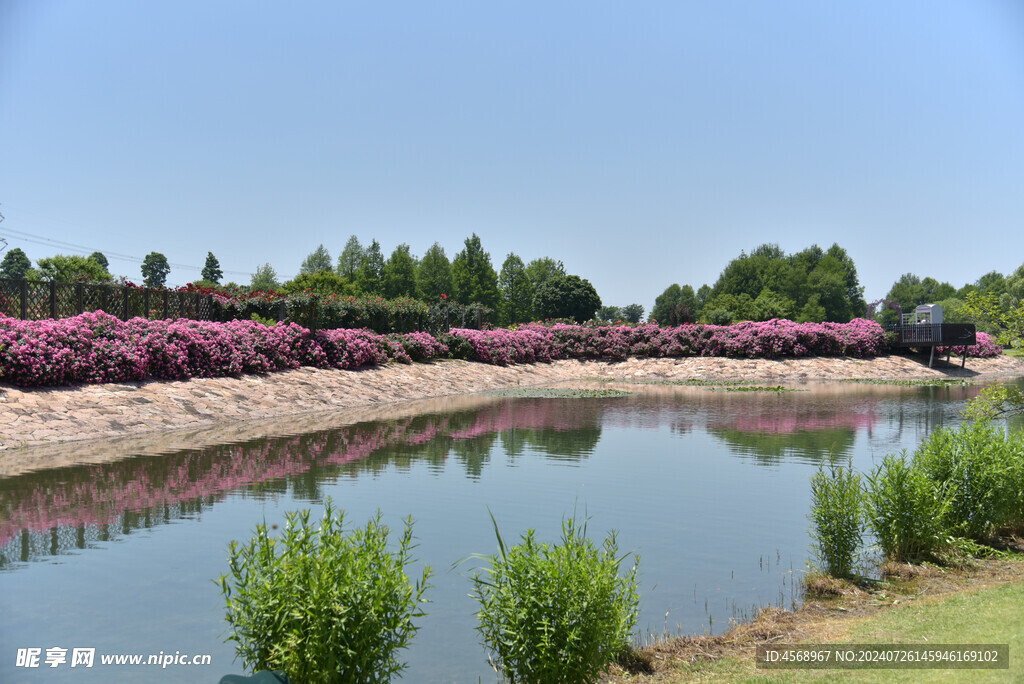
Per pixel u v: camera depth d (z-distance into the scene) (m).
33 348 13.09
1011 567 6.46
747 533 7.43
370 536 3.75
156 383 15.54
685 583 6.02
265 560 3.52
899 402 21.50
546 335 37.84
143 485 8.81
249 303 22.53
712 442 13.38
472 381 26.44
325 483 9.20
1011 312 11.77
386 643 3.60
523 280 88.81
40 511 7.54
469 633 4.98
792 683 4.06
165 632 4.79
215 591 5.48
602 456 11.82
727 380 32.38
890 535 6.69
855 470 10.64
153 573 5.82
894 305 42.00
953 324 36.25
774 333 36.81
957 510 7.31
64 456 10.55
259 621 3.42
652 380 32.19
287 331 20.50
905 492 6.71
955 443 7.66
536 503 8.48
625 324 42.56
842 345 37.16
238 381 17.55
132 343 15.27
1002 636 4.48
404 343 26.23
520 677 4.12
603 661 4.13
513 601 4.14
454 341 29.45
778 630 5.00
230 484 8.98
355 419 16.05
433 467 10.51
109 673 4.21
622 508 8.35
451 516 7.78
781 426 15.73
